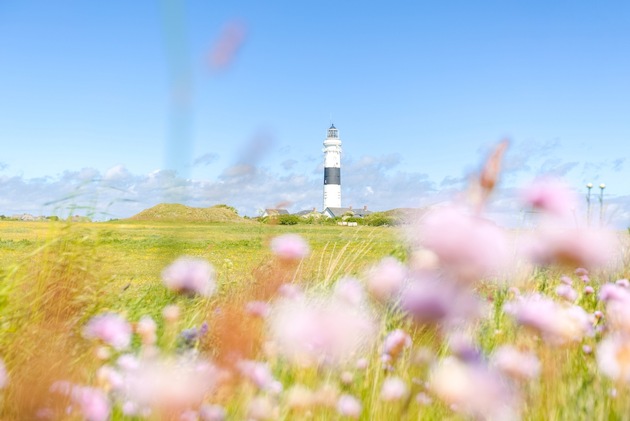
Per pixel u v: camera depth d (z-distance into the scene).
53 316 2.85
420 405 1.30
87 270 3.30
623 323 1.23
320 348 0.55
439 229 0.45
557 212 0.54
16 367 1.70
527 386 1.21
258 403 1.27
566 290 1.98
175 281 0.86
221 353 0.84
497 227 0.46
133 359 1.44
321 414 1.36
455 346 0.69
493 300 1.94
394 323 1.26
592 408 1.38
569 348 1.51
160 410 0.72
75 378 1.64
